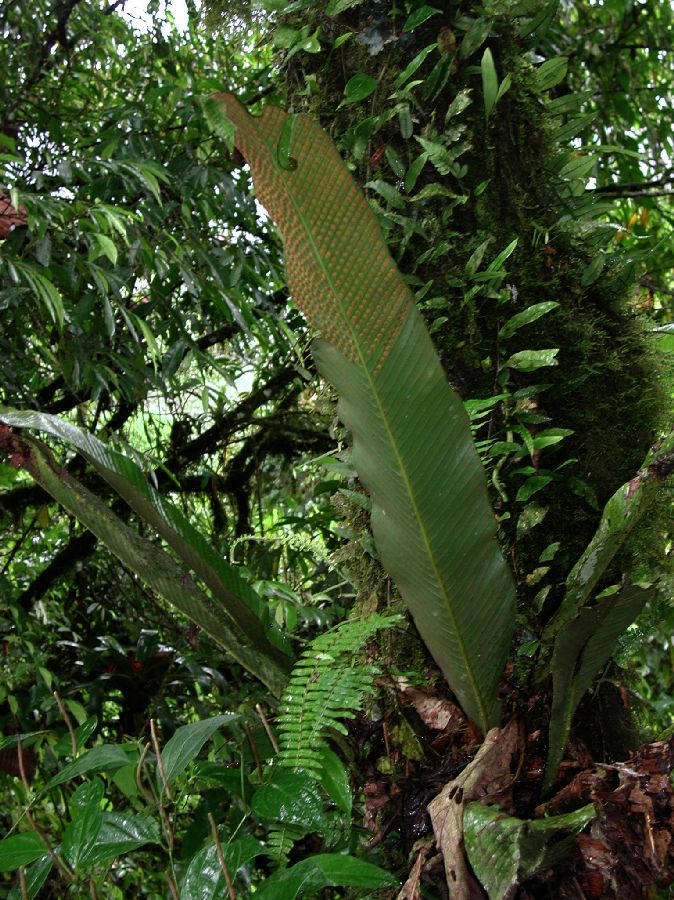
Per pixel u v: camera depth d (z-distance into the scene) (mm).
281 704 1138
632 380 1265
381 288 927
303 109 1382
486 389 1243
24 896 913
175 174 2061
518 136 1309
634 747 1188
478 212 1268
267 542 2338
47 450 1093
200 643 2406
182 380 2770
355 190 899
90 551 2619
